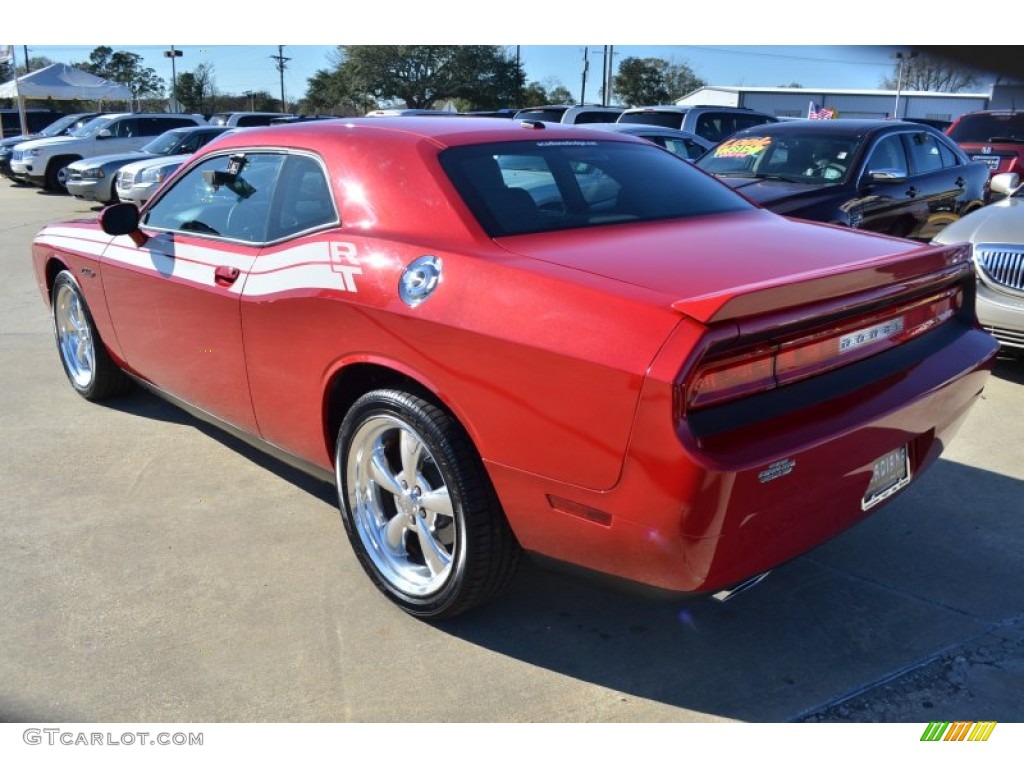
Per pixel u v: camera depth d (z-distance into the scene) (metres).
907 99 43.12
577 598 3.18
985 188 9.00
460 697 2.63
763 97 43.34
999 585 3.21
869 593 3.17
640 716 2.55
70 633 2.93
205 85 75.25
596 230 2.99
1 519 3.73
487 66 55.66
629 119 14.81
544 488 2.48
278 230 3.38
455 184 2.97
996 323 5.30
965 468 4.21
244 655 2.83
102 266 4.37
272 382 3.38
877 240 3.13
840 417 2.45
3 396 5.33
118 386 5.08
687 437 2.16
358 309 2.88
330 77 58.91
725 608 3.09
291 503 3.91
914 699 2.60
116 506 3.86
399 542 3.09
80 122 23.92
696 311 2.17
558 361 2.36
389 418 2.88
